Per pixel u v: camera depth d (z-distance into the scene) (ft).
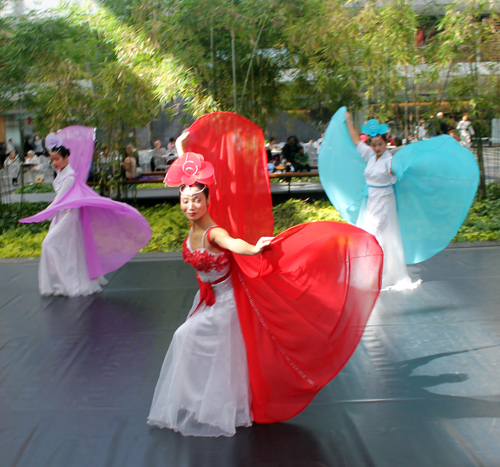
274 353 9.62
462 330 13.93
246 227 10.68
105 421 10.21
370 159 17.88
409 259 18.83
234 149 10.53
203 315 9.62
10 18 29.89
